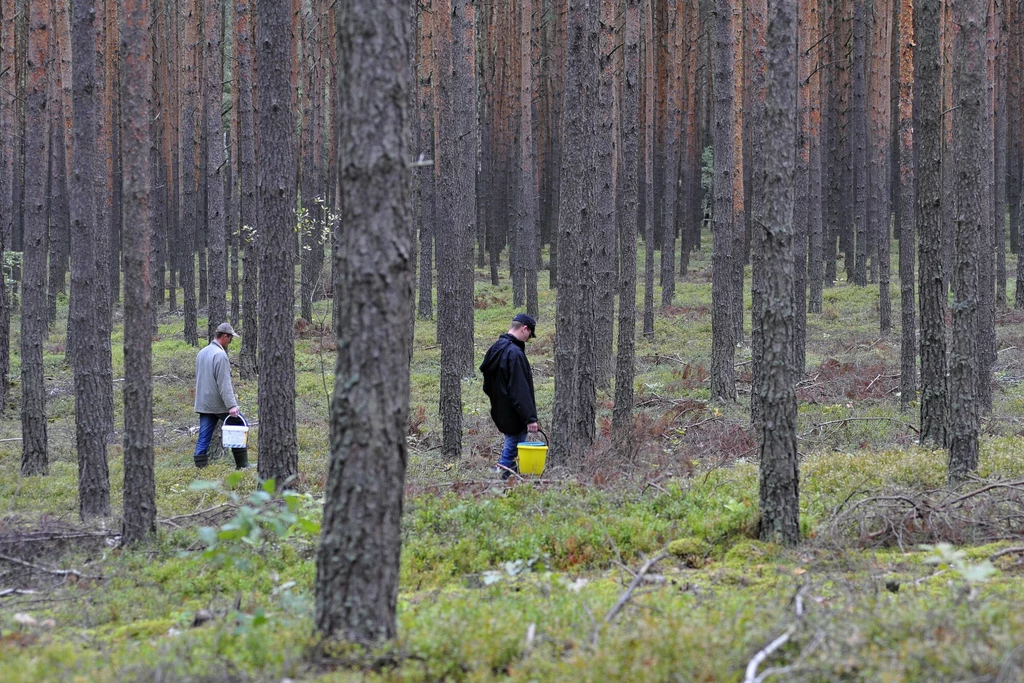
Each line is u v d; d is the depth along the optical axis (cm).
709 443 1179
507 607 509
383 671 400
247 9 2020
